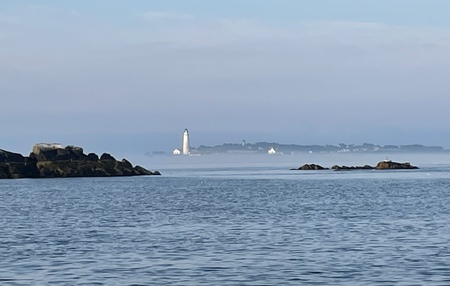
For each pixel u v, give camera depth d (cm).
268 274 6269
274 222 11269
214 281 5972
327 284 5809
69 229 10419
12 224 11344
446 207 14388
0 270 6519
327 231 9731
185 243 8425
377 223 10881
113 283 5888
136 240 8812
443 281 5838
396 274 6166
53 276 6209
